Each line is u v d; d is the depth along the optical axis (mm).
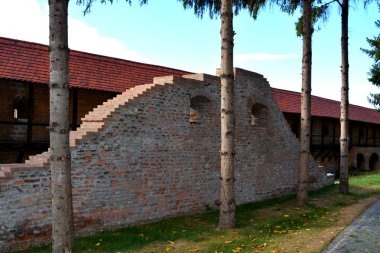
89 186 9266
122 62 17172
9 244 7910
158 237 8984
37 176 8344
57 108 6344
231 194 9812
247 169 13750
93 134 9359
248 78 13898
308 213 11797
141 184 10344
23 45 14617
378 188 17000
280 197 15117
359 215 11250
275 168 15070
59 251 6367
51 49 6359
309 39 12859
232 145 9820
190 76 12305
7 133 14297
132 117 10141
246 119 13742
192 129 11727
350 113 31891
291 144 15953
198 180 11875
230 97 9742
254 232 9398
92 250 7984
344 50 15320
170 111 11070
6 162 14234
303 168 13164
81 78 15000
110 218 9656
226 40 9703
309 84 12938
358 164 33312
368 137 34906
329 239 8352
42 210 8414
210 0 11953
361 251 7387
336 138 30484
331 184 18219
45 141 14812
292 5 14156
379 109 29250
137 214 10227
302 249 7621
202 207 11969
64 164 6410
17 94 14539
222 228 9734
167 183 10984
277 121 15281
